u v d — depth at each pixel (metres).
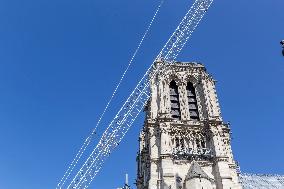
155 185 88.50
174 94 109.19
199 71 113.94
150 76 110.44
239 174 105.56
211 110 102.12
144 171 104.25
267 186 109.94
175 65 114.12
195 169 88.94
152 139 96.31
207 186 86.38
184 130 97.94
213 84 110.00
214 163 92.50
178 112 104.62
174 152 93.12
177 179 88.44
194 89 110.81
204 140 97.62
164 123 97.12
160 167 90.50
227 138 99.50
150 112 104.38
